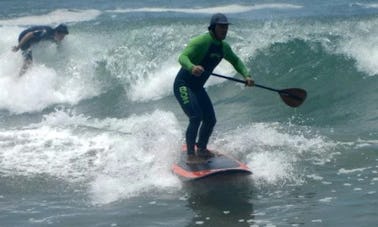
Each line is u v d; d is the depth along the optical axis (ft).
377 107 67.62
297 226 37.68
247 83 48.88
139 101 82.17
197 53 47.03
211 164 48.83
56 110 77.61
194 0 161.48
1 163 54.29
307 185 45.32
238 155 53.88
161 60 86.94
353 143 55.67
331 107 69.92
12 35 100.99
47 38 90.63
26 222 40.27
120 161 53.31
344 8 138.72
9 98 85.66
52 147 58.54
